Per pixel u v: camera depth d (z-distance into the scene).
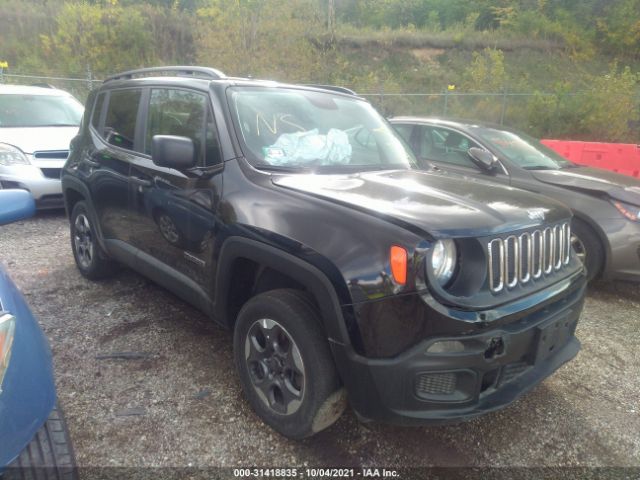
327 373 2.29
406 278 2.01
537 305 2.31
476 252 2.14
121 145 3.81
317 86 3.80
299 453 2.46
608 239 4.58
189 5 24.45
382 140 3.59
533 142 5.99
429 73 23.53
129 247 3.73
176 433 2.57
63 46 18.56
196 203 2.92
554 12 29.41
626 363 3.53
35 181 6.39
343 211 2.28
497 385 2.24
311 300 2.43
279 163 2.89
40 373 1.70
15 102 7.39
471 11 31.72
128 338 3.53
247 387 2.69
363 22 33.56
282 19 17.91
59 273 4.75
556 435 2.71
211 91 3.11
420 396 2.07
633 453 2.60
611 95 15.14
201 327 3.73
